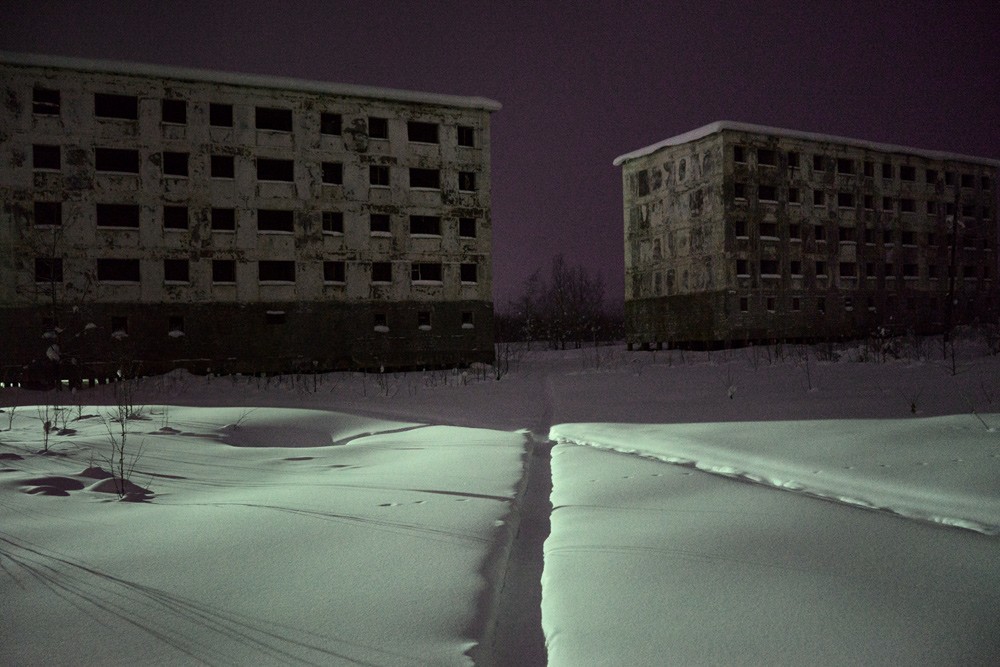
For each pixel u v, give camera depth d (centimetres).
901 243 4697
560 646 296
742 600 338
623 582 370
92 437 944
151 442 909
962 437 726
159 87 2931
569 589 364
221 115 3067
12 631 303
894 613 317
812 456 700
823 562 390
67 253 2792
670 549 422
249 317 3044
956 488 542
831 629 303
